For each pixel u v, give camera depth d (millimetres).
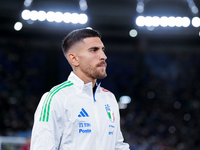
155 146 48875
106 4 61344
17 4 57500
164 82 71875
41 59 70250
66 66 72250
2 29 64312
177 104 67500
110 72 73438
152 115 63312
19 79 65562
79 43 6379
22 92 63312
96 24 61688
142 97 68875
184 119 63469
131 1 61344
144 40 69938
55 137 5914
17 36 66938
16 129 48969
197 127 60312
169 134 57875
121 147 6953
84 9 56906
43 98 6191
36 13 54812
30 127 50594
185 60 74688
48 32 63750
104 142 6121
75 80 6383
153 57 75062
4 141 23703
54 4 56281
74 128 5938
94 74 6324
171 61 74688
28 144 23938
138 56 74250
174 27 61312
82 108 6090
